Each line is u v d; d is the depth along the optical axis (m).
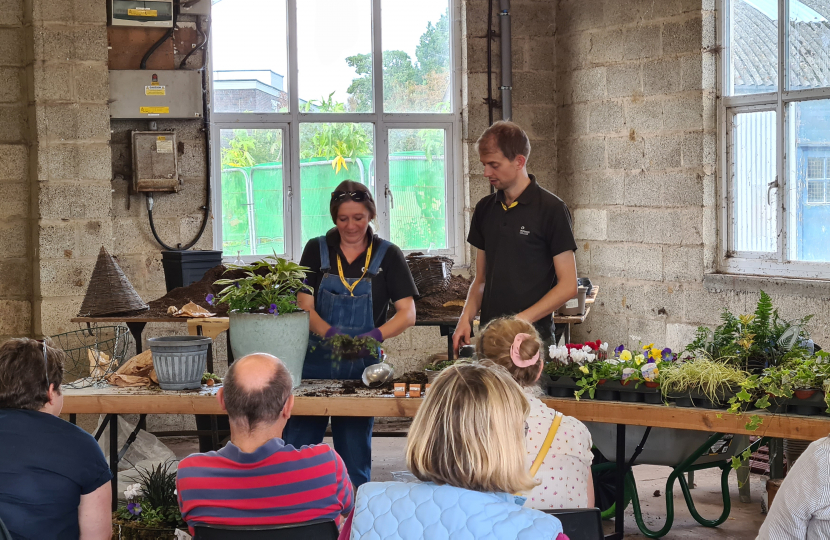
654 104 5.42
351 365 3.39
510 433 1.49
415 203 6.23
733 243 5.20
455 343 3.43
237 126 5.88
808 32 4.72
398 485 1.53
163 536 3.12
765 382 2.79
